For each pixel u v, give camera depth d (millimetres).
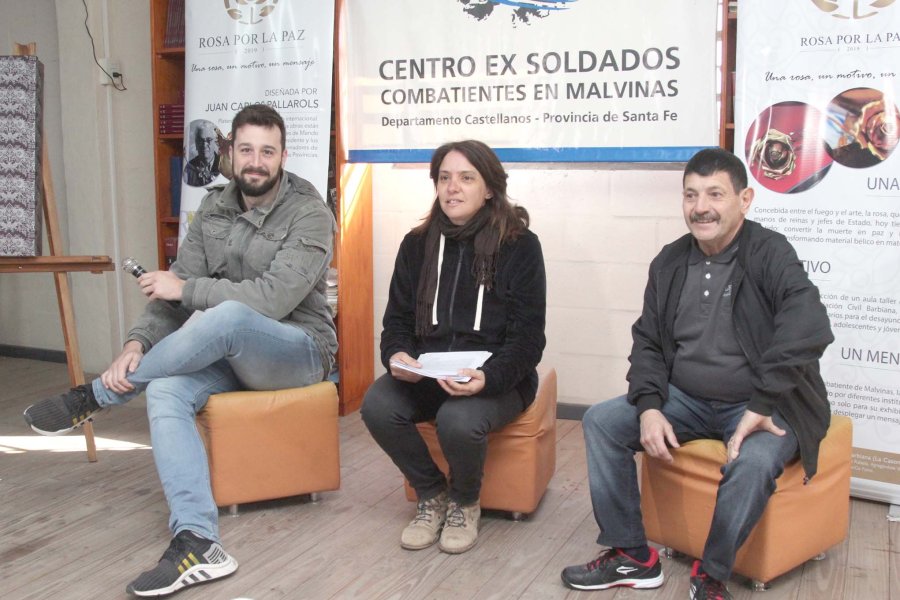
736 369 2162
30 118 2988
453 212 2492
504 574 2254
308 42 3445
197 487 2268
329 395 2686
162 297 2588
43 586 2201
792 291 2039
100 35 4289
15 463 3178
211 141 3639
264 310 2551
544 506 2732
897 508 2680
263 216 2701
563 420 3723
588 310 3650
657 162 3320
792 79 2717
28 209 2982
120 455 3271
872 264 2662
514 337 2441
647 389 2180
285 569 2285
